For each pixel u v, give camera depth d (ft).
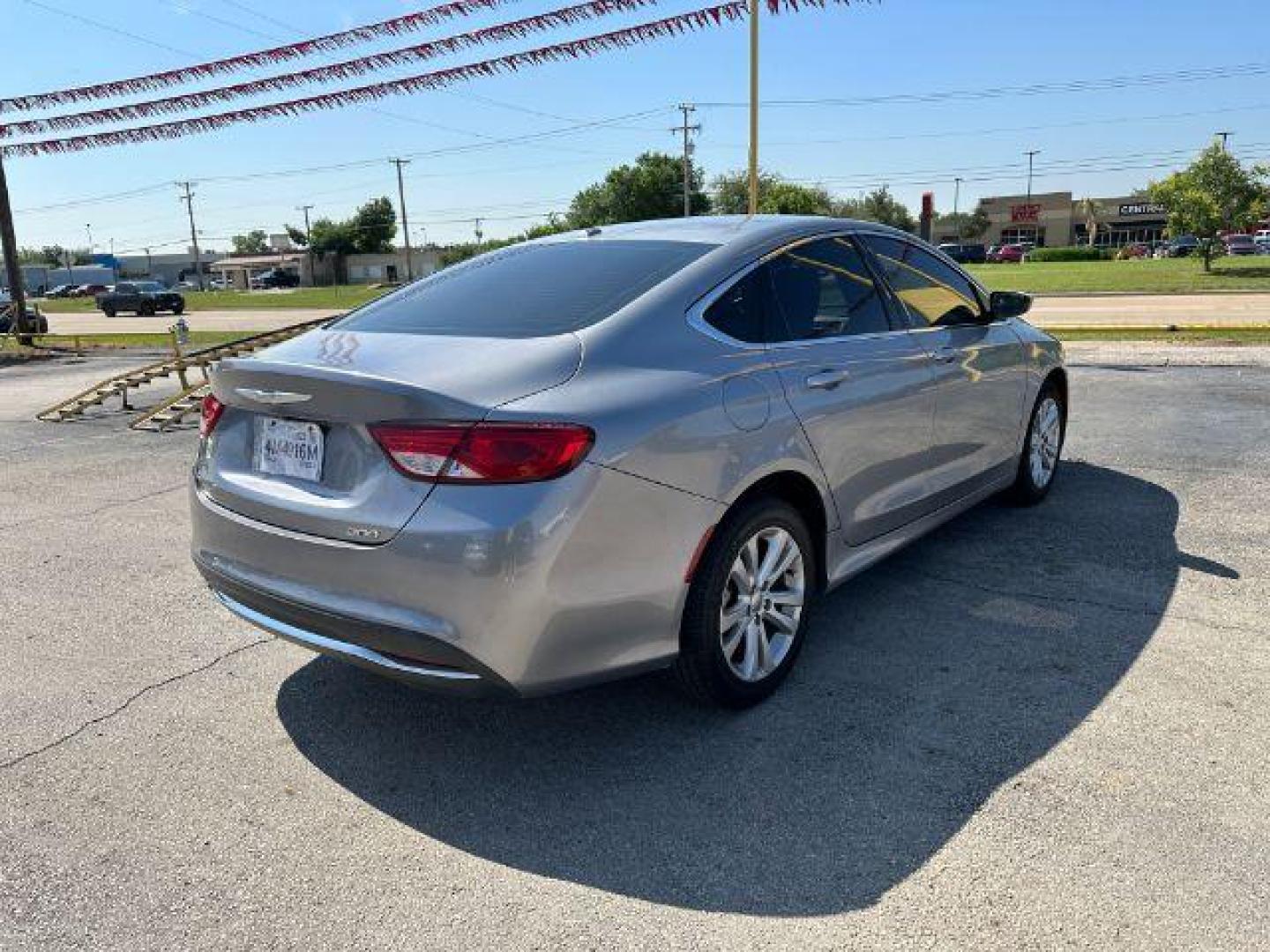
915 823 8.51
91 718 10.89
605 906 7.62
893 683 11.10
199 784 9.53
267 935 7.38
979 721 10.19
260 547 9.41
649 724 10.46
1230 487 18.45
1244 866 7.78
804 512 11.46
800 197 214.28
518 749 10.05
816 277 11.97
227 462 10.19
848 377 11.51
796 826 8.55
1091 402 27.63
